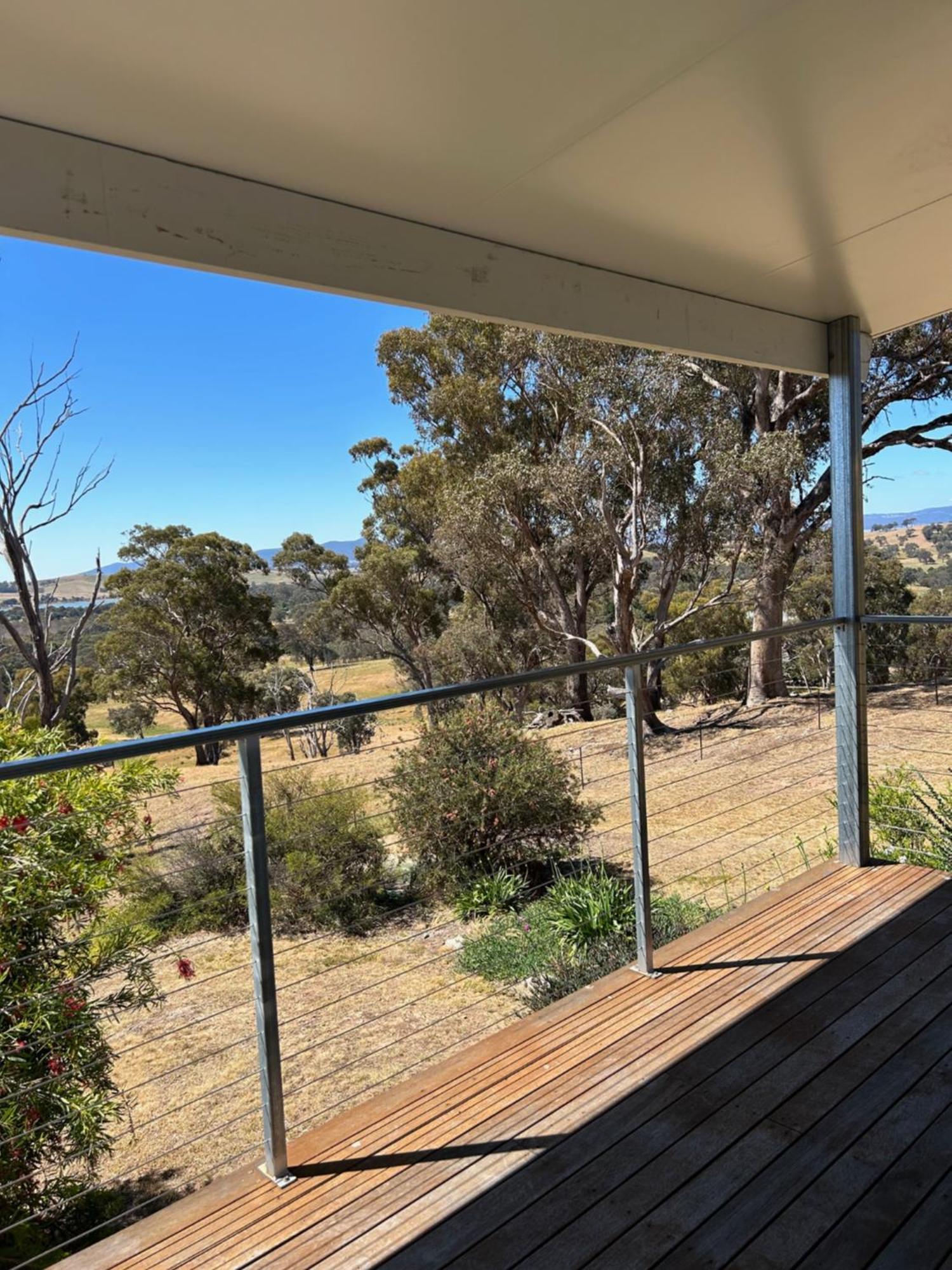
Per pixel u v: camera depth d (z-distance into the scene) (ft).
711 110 5.43
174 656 69.92
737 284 8.86
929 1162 5.17
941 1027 6.66
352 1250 4.75
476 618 54.80
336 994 16.44
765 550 40.32
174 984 17.38
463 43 4.48
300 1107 12.99
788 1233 4.67
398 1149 5.59
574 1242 4.70
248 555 75.20
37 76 4.49
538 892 20.57
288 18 4.13
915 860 11.89
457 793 20.30
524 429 47.47
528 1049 6.69
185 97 4.79
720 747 34.68
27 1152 9.30
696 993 7.44
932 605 51.96
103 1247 4.88
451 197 6.39
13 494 36.70
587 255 7.79
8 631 37.58
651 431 38.11
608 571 44.86
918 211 7.22
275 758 54.13
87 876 10.17
